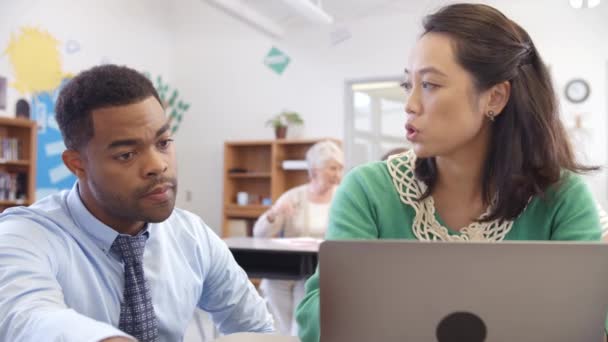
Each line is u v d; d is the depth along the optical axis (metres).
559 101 1.16
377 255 0.74
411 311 0.74
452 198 1.14
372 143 6.49
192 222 1.38
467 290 0.73
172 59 7.38
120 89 1.04
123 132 1.03
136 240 1.20
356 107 6.58
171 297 1.25
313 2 6.22
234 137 7.06
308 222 3.85
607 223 1.42
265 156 6.92
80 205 1.16
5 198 4.81
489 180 1.11
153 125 1.05
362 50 6.49
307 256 3.21
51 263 1.08
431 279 0.73
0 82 5.05
